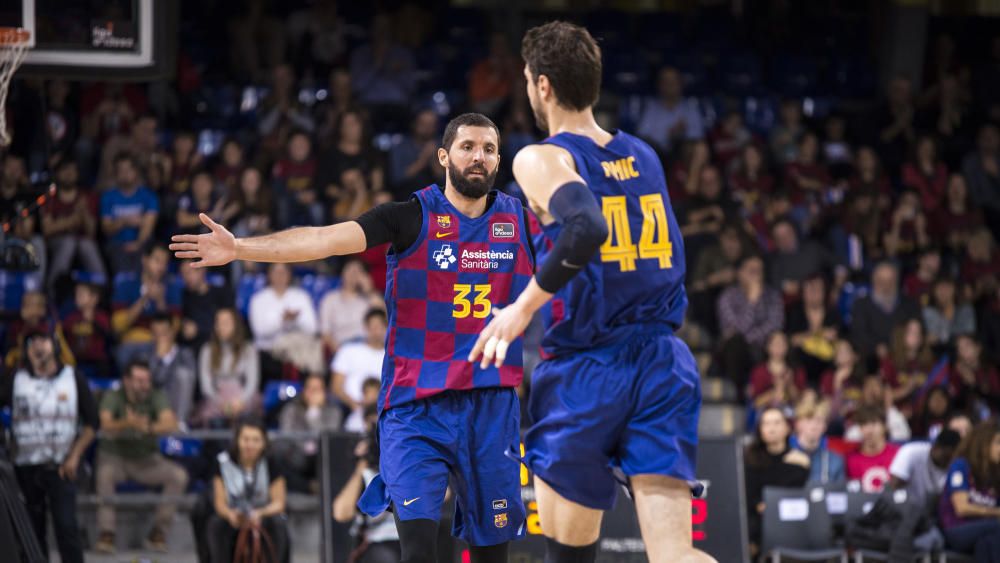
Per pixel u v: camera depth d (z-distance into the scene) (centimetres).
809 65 2022
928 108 1928
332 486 983
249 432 998
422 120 1628
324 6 1841
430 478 575
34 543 786
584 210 457
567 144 505
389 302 598
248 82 1786
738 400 1364
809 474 1121
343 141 1588
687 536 493
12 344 1201
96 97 1599
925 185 1736
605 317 503
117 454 1097
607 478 511
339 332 1339
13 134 1061
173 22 877
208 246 509
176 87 1745
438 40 1970
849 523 1073
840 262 1591
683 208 1584
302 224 1502
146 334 1302
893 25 2023
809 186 1698
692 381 505
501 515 598
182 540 1117
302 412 1200
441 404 592
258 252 523
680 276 515
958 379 1402
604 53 1950
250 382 1249
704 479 995
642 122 1778
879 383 1289
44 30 844
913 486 1116
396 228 583
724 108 1911
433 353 595
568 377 507
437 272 593
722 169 1750
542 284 460
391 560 934
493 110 1764
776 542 1062
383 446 595
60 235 1399
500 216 605
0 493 752
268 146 1622
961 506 1073
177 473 1112
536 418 522
